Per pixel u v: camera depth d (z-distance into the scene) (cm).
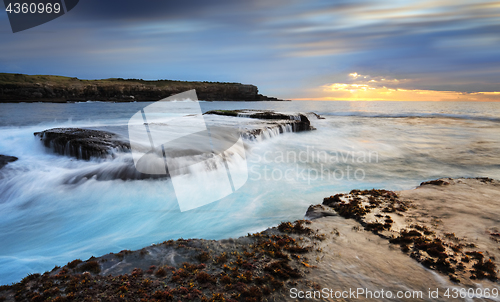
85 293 320
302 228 502
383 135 2091
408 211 575
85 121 2614
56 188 792
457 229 491
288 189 829
